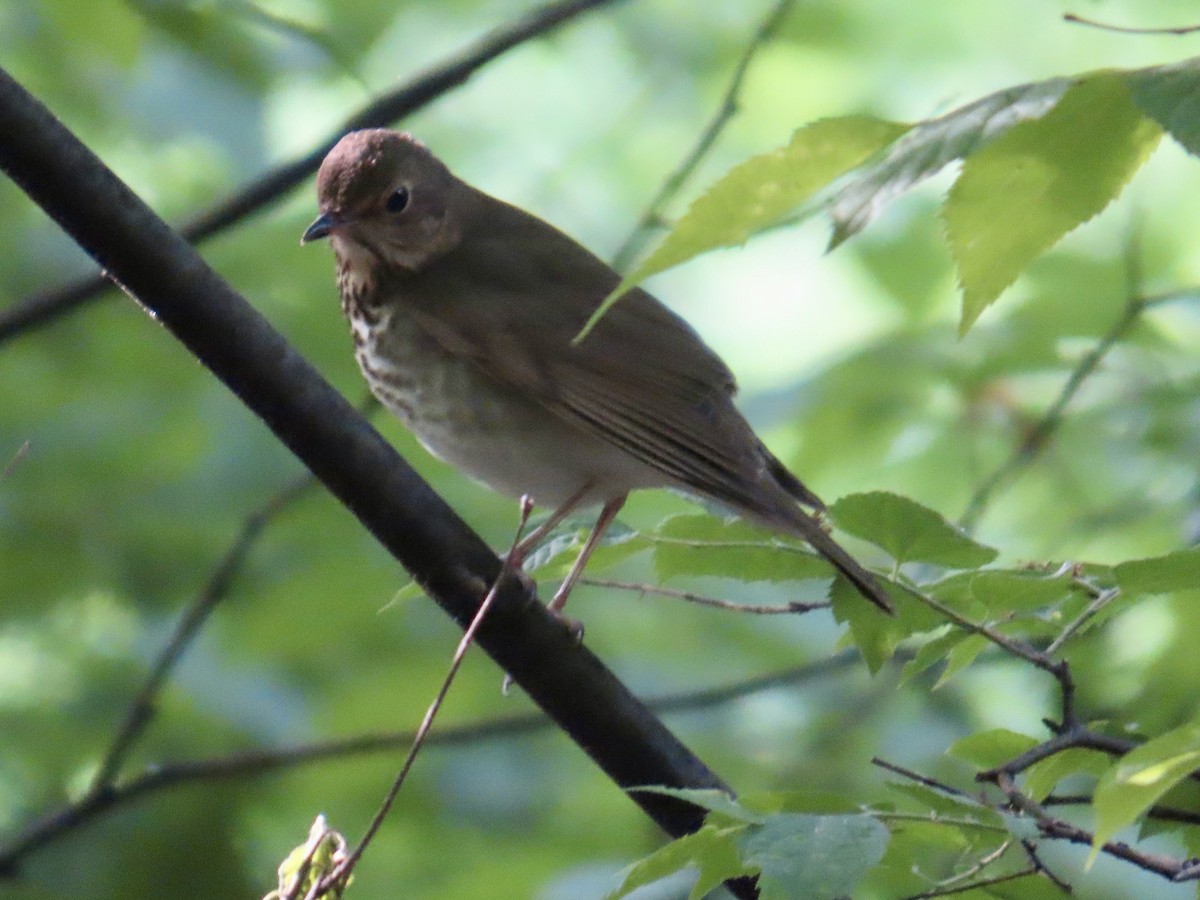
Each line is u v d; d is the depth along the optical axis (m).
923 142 4.30
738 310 17.09
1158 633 8.86
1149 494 10.91
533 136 16.72
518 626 6.37
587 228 16.34
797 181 4.27
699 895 4.97
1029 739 5.84
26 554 11.62
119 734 9.93
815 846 4.52
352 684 12.12
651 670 12.61
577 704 6.41
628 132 16.66
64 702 11.76
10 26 12.15
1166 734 4.29
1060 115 4.53
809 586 12.96
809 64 16.19
